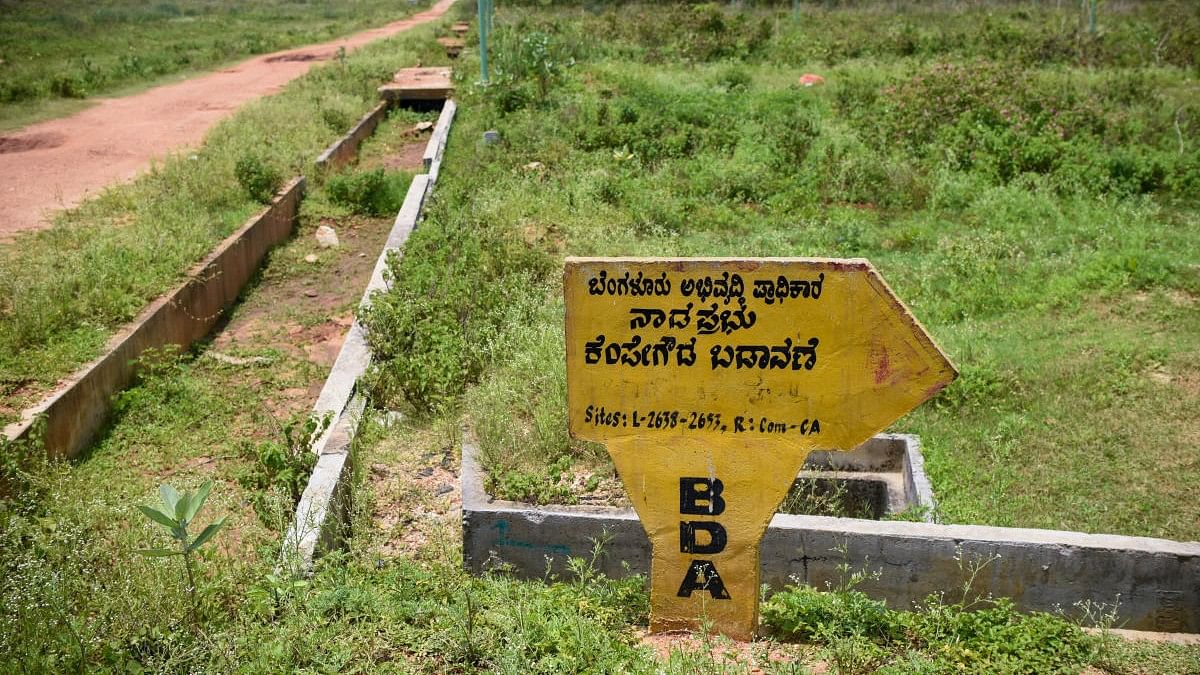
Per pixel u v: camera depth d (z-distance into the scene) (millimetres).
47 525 4852
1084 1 24078
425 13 45969
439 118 17422
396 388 6301
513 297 7543
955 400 6832
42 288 7891
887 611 3990
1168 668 3678
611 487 4980
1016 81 14031
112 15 36250
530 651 3564
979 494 5715
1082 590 4312
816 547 4469
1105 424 6504
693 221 10508
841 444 3402
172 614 3832
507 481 4793
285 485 5125
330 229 11773
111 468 6461
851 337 3309
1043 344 7637
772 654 3594
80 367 7020
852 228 9977
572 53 20312
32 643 3613
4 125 15820
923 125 12758
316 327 9391
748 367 3385
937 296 8602
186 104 18391
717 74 17859
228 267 9852
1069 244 9633
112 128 15852
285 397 7770
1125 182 11172
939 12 27422
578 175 11594
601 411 3500
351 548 4617
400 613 3807
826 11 28922
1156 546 4258
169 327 8359
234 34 33000
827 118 14297
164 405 7445
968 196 11023
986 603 4375
